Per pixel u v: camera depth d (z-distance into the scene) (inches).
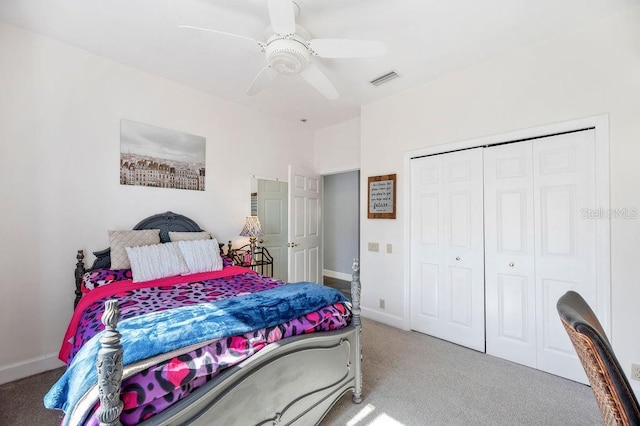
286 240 176.1
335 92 92.8
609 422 28.0
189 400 43.4
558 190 89.7
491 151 103.6
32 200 91.8
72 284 98.7
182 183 127.3
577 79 85.4
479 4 75.9
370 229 141.0
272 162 164.4
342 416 70.8
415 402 76.2
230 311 59.7
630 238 77.2
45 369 92.7
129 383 40.6
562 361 88.2
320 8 77.0
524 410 73.0
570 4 75.9
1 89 86.7
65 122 97.9
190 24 86.9
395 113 131.5
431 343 112.8
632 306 76.7
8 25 87.7
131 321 53.5
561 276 88.8
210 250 115.3
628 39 77.9
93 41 96.2
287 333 60.6
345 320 75.3
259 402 53.6
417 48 96.0
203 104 134.3
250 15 82.4
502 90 99.9
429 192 120.7
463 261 110.4
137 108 114.1
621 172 78.6
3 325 86.6
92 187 103.4
